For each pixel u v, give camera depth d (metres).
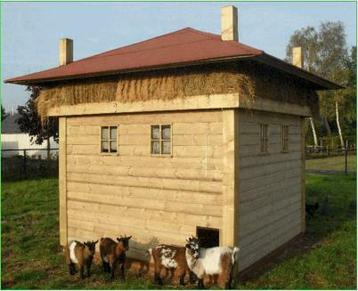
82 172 11.73
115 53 12.32
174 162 10.10
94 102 11.17
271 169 11.37
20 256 11.77
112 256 9.91
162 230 10.33
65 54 12.68
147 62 9.61
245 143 9.82
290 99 11.91
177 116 10.02
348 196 20.41
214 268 8.79
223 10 10.09
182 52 9.83
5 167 26.53
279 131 11.97
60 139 12.12
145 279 9.94
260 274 10.02
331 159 43.06
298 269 10.30
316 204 16.12
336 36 52.72
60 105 11.88
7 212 17.27
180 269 9.25
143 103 10.26
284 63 9.37
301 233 13.62
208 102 9.34
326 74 52.06
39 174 27.03
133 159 10.77
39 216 16.61
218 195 9.50
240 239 9.61
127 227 10.91
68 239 12.05
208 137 9.61
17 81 11.52
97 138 11.41
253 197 10.25
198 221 9.78
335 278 9.77
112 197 11.16
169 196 10.20
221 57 8.38
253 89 9.22
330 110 54.03
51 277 10.16
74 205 11.93
